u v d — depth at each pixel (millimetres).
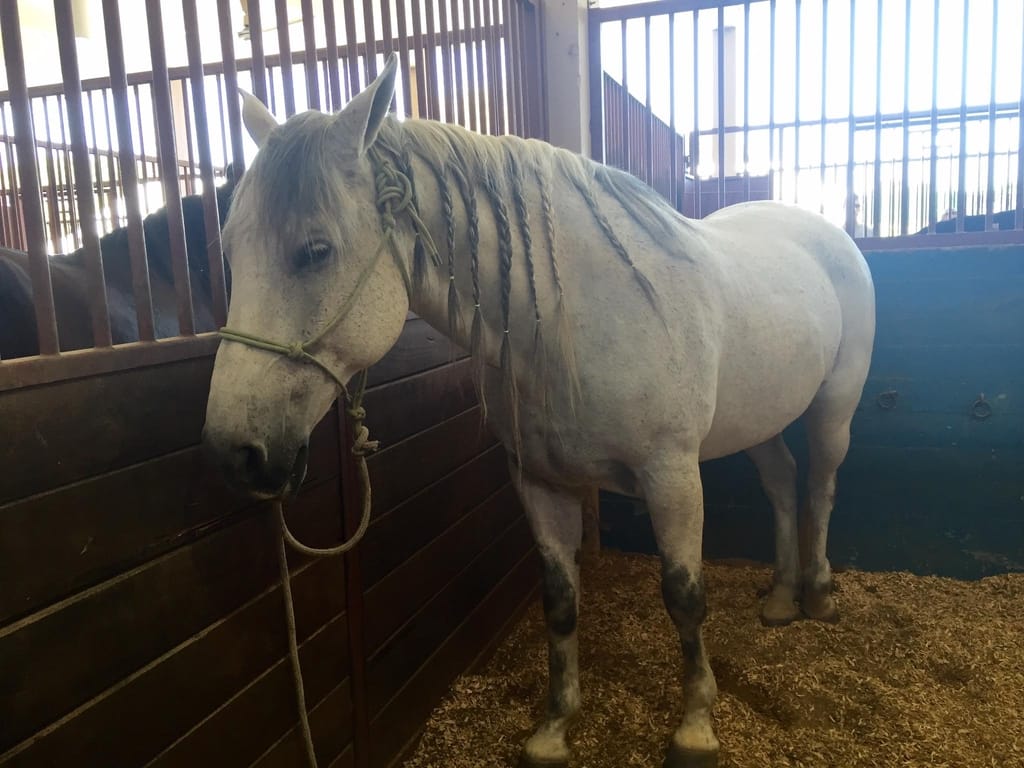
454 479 1770
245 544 1074
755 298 1426
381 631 1448
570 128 2346
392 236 941
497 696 1713
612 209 1235
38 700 765
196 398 987
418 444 1596
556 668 1420
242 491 855
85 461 821
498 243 1089
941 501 2350
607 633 1986
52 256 1469
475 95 1852
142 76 2488
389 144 960
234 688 1056
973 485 2311
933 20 2172
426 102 1624
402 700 1529
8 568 732
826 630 1955
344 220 879
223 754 1033
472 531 1871
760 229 1704
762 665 1758
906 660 1807
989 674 1715
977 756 1420
